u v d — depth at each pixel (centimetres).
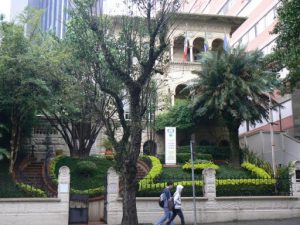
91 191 2041
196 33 3941
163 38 1532
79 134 2886
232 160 2722
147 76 1534
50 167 2392
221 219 1872
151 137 3341
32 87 2133
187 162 2634
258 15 4478
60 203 1745
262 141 3020
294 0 1656
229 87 2633
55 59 2181
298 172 2027
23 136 2702
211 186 1909
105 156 2844
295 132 3406
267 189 2022
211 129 3494
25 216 1706
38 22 2591
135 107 1536
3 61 2034
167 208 1522
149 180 2023
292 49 1698
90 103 1950
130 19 1584
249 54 2727
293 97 3478
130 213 1452
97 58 1606
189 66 3653
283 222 1770
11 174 2162
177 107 3197
